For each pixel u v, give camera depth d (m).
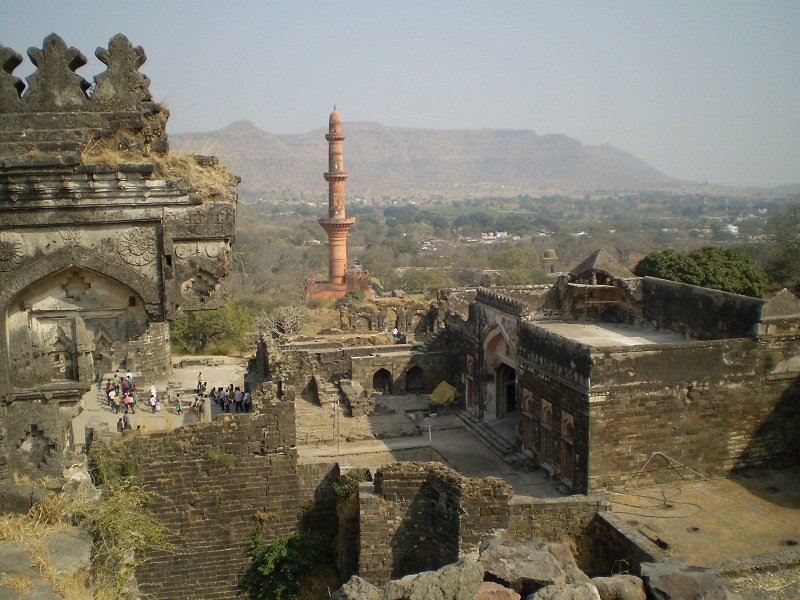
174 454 25.27
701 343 29.70
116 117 15.02
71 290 15.58
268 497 26.20
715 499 27.97
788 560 14.34
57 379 15.88
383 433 39.47
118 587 13.67
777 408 31.02
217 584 25.92
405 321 56.75
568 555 11.56
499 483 21.98
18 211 14.66
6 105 14.49
